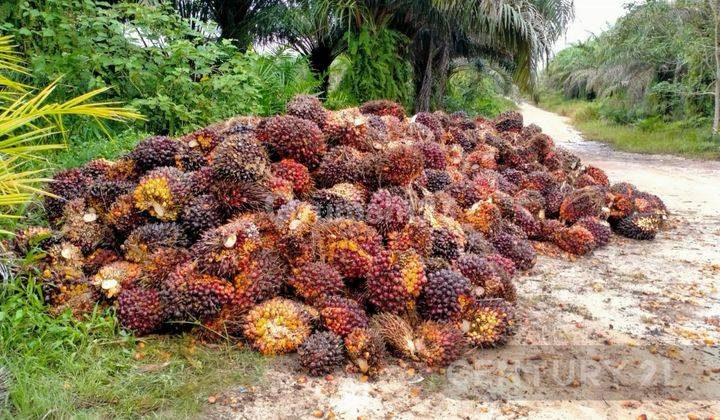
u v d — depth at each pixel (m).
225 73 7.40
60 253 3.00
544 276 4.11
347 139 4.11
